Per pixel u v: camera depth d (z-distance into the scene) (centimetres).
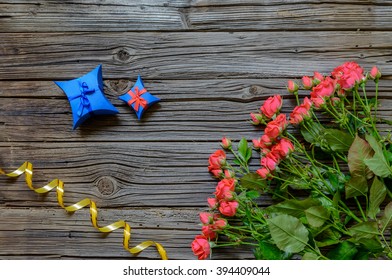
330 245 137
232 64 143
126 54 144
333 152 137
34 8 145
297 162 135
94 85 140
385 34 143
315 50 143
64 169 142
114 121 143
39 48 144
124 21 144
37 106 143
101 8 144
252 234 133
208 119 142
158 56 144
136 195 141
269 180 134
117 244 141
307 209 129
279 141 135
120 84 143
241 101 143
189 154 142
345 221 134
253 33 143
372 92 142
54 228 141
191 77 143
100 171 142
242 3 144
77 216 141
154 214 141
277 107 137
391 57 142
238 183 139
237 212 134
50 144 143
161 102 143
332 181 135
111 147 142
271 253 130
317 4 143
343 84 133
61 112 143
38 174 142
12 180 142
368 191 137
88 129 143
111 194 142
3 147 143
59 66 144
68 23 144
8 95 143
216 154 138
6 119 143
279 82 143
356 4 143
